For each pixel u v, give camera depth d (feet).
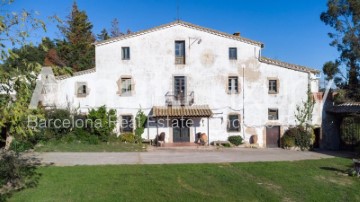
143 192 44.70
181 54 106.32
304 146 103.14
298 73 107.45
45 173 54.49
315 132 108.99
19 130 26.66
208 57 106.11
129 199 41.60
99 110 101.19
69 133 98.89
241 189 46.96
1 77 25.72
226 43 106.52
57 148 88.12
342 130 108.17
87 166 62.08
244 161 72.49
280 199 42.86
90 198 41.68
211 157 78.95
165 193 44.42
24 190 44.27
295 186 49.19
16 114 25.68
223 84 106.11
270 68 107.34
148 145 101.71
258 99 106.83
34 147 87.51
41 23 27.86
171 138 104.63
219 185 49.03
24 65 27.78
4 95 26.66
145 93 104.63
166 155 81.87
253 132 106.42
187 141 105.50
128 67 104.47
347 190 47.62
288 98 107.34
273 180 52.70
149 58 105.09
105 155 80.02
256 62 107.14
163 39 105.50
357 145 100.32
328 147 107.34
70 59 181.88
